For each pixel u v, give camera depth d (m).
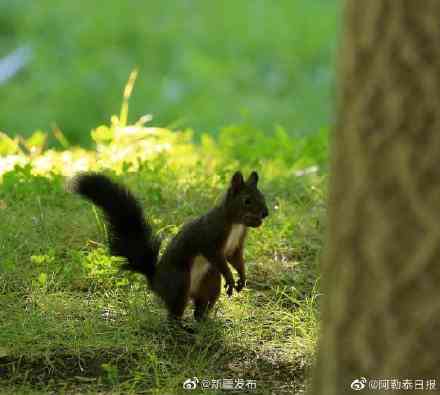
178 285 8.99
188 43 35.44
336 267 5.43
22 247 10.91
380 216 5.18
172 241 9.20
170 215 11.97
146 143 15.20
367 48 5.23
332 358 5.43
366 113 5.23
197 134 28.25
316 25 36.38
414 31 5.07
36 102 30.20
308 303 9.66
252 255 10.95
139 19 35.91
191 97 31.19
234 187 8.84
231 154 15.59
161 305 9.37
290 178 13.79
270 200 12.85
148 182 13.15
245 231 9.25
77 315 9.33
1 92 30.48
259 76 33.50
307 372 8.26
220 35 35.94
